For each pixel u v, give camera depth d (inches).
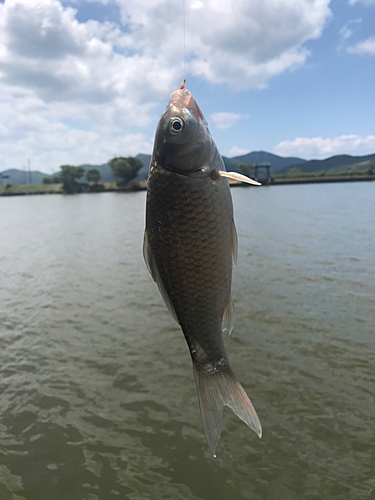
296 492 16.6
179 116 8.5
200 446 19.5
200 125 8.6
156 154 8.9
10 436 20.6
